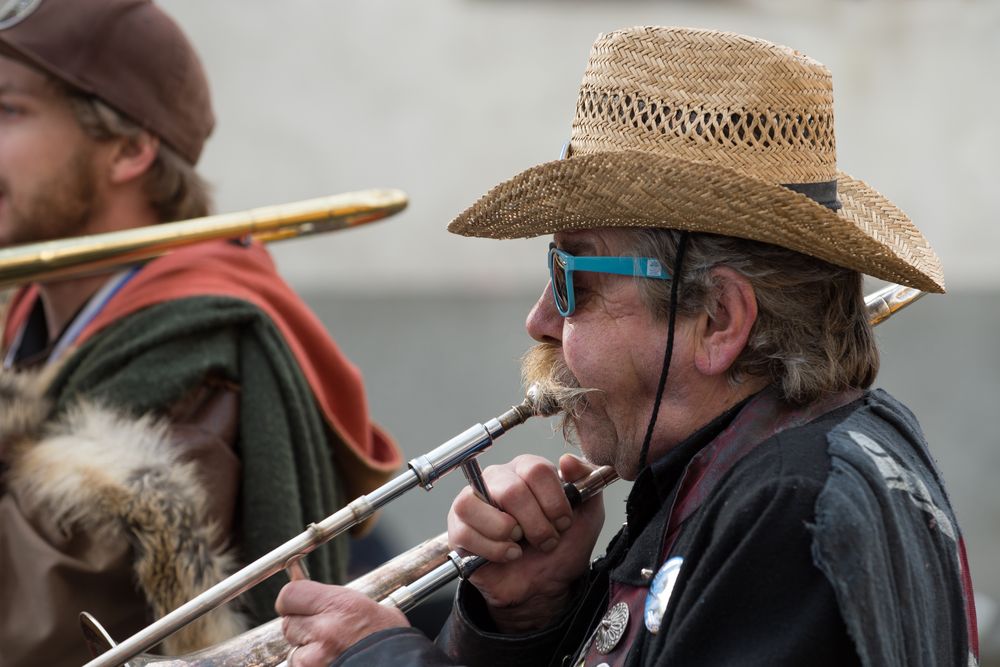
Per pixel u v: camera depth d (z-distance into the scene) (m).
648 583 5.81
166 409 8.77
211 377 9.01
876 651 4.90
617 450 6.22
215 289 9.35
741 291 5.85
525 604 6.82
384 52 26.41
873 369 6.22
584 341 6.09
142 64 9.68
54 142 9.49
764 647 5.05
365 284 26.98
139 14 9.77
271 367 9.19
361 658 5.84
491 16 26.73
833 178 6.16
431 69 26.62
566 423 6.58
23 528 8.34
